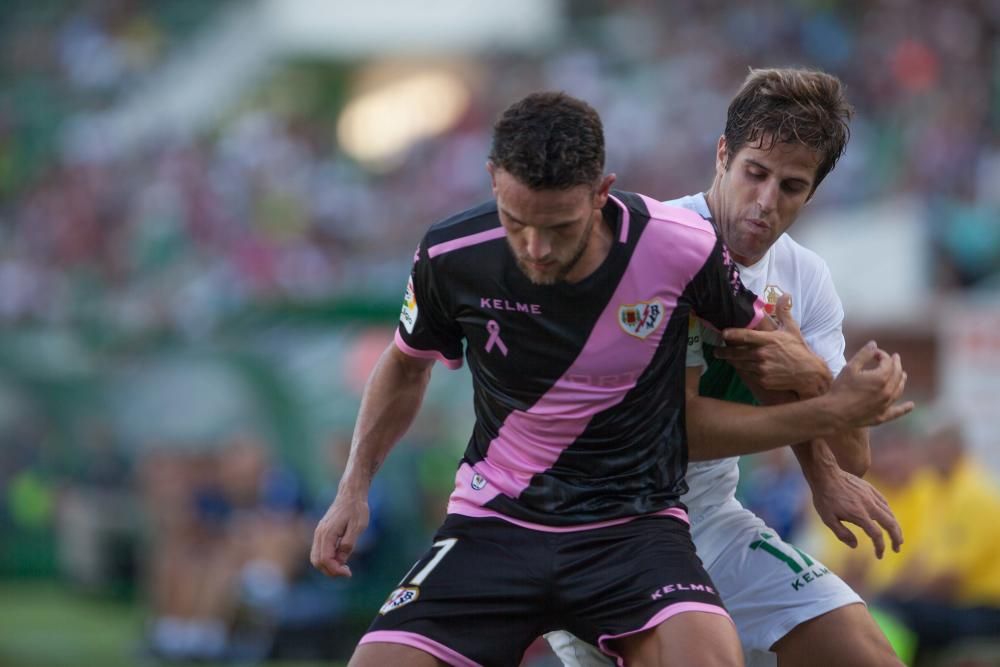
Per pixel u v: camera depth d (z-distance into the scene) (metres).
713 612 10.76
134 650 32.31
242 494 32.03
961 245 32.88
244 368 36.41
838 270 33.69
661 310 10.95
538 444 11.24
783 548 12.64
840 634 12.12
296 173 66.25
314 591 30.97
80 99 76.12
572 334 10.91
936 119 52.41
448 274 11.12
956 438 22.31
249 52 76.44
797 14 64.00
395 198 65.50
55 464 40.97
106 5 80.56
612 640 11.10
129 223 65.25
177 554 31.62
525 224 10.07
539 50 70.56
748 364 11.54
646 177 57.97
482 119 68.56
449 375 33.56
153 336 40.31
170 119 73.75
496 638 11.26
